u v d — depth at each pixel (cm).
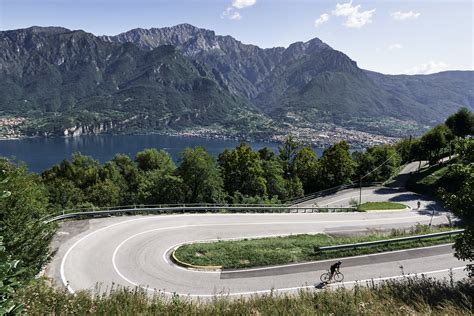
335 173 6844
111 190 6075
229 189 5716
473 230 1246
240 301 978
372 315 837
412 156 7994
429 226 3225
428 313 850
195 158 4944
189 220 3356
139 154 7575
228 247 2519
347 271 2175
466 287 1238
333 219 3750
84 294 957
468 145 1231
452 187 5128
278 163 6931
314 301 970
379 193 5641
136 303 873
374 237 2750
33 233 1750
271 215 3800
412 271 2162
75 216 3197
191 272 2180
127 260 2339
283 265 2275
